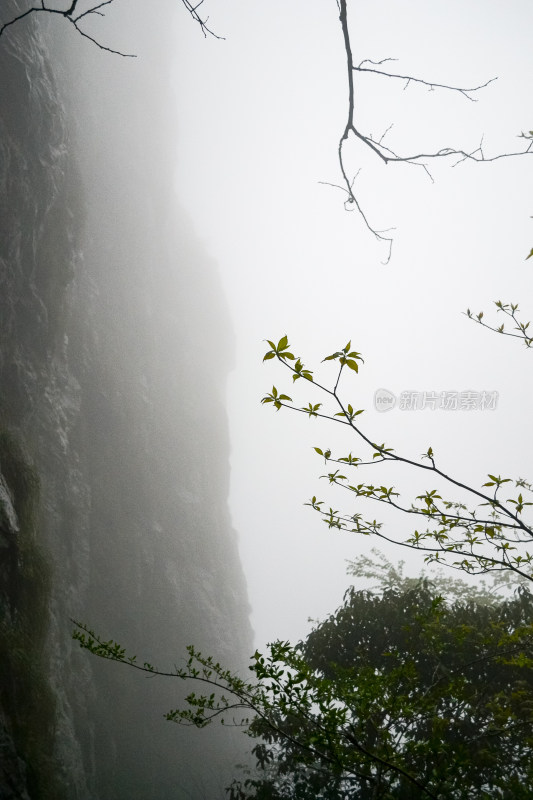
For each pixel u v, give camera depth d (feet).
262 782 32.12
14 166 61.36
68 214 78.13
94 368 98.27
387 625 32.78
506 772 22.97
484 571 14.92
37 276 72.23
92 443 94.63
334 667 19.56
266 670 15.08
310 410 10.96
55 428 77.82
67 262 78.02
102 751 75.77
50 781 42.98
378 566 42.29
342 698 16.43
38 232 69.10
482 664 28.14
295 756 19.25
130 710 85.15
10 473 54.03
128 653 87.71
